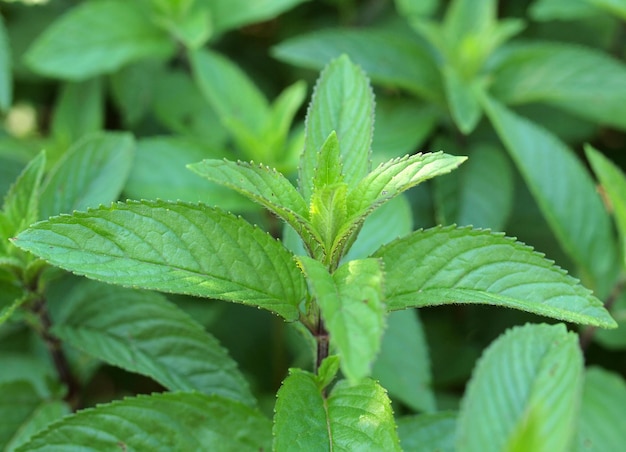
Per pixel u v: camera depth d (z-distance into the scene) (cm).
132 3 44
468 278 30
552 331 31
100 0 47
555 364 30
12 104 48
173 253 30
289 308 30
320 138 32
